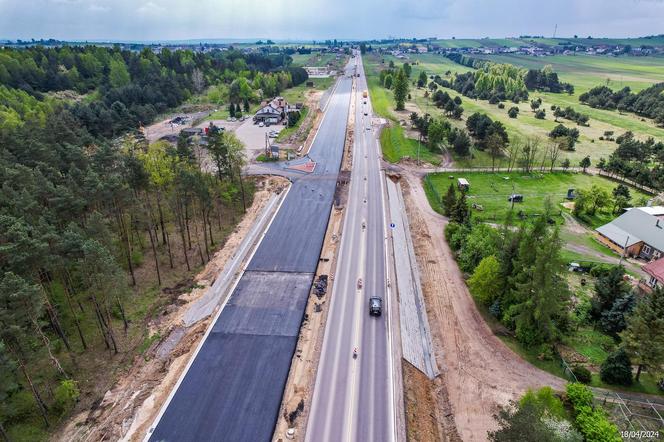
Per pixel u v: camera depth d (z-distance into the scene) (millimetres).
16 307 38312
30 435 39094
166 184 81062
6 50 183625
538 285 47688
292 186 98375
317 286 59656
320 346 48906
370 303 54688
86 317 54812
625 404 41500
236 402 41406
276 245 71562
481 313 56125
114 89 170625
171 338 51406
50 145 79938
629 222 74625
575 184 104875
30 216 51188
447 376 46188
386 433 38438
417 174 109375
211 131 105625
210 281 62344
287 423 39312
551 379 45375
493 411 41812
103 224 52625
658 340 41562
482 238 66688
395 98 174625
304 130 146000
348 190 95938
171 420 39469
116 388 44375
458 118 164375
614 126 162875
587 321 54000
